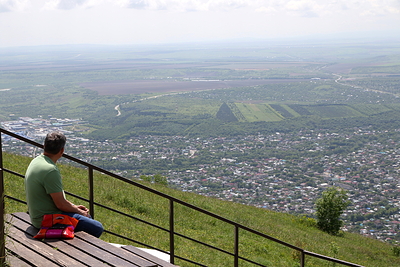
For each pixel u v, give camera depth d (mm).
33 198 4945
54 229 4883
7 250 4305
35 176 4922
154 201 18406
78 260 4348
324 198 26984
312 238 22406
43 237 4848
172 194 22875
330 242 22938
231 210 23859
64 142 5156
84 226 5176
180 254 11859
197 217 18062
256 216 24516
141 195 18797
